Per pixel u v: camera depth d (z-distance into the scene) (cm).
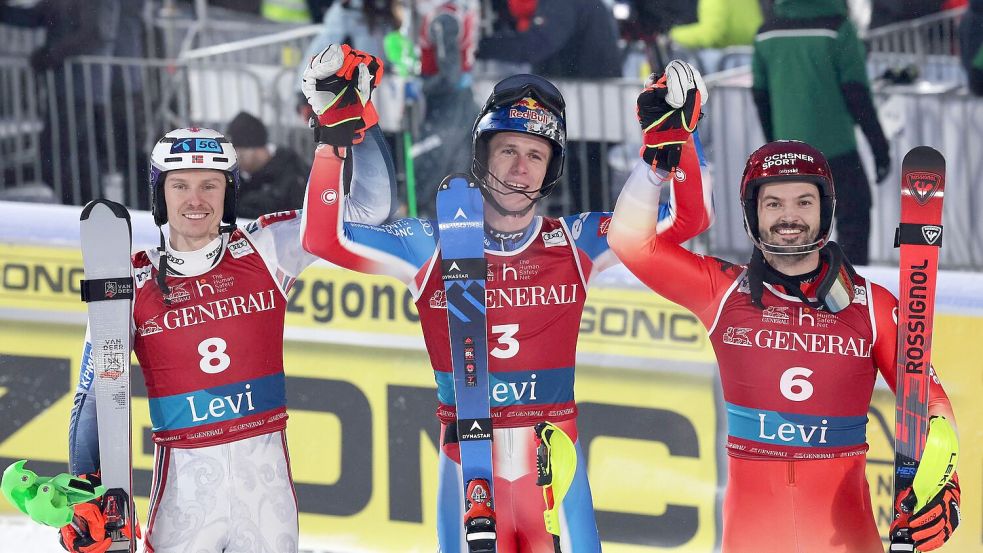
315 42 2136
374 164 1437
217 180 1405
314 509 1841
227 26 2339
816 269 1400
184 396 1390
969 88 2078
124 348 1374
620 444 1814
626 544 1820
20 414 1852
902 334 1366
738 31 2225
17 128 2205
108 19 2178
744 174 1412
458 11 2031
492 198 1420
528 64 2142
